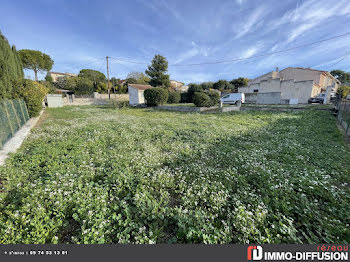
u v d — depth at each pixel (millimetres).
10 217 2086
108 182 3037
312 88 22172
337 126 8328
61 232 2055
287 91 24109
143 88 25484
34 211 2158
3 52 8992
